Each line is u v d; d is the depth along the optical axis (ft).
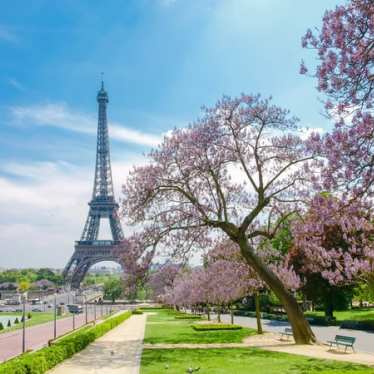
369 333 168.04
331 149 66.03
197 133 131.23
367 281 138.21
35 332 236.63
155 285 391.65
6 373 69.41
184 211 132.16
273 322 241.55
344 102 65.10
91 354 114.11
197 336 161.68
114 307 566.36
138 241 128.77
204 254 154.51
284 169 133.49
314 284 222.89
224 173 141.90
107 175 652.07
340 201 74.49
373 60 63.00
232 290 187.93
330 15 65.10
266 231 136.87
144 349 123.34
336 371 68.59
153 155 132.16
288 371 81.41
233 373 80.12
